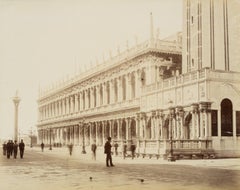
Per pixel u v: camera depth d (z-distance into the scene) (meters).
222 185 18.38
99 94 88.75
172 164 33.59
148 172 25.55
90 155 57.81
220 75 45.50
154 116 56.44
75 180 20.89
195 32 55.69
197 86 46.28
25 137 148.00
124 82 78.38
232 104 45.94
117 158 46.47
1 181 20.55
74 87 104.81
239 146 45.69
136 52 69.88
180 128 49.41
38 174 24.88
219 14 55.38
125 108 72.31
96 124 87.56
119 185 18.48
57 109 120.69
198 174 23.86
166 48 66.94
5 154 58.75
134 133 70.94
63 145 110.19
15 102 98.25
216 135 44.62
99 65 88.81
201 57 53.78
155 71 66.31
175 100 51.16
